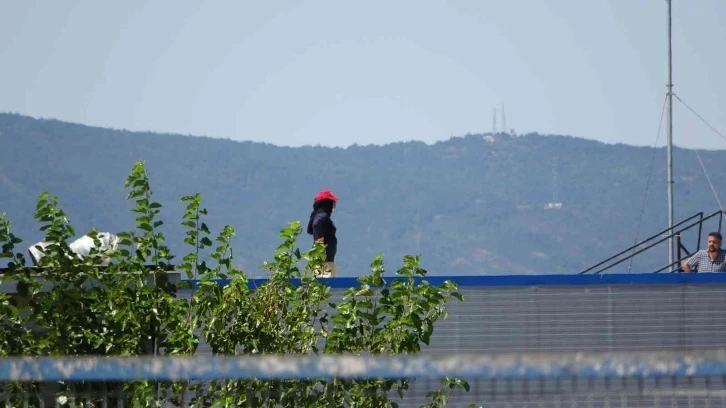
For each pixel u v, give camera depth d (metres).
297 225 33.81
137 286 32.88
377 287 33.06
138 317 32.59
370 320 32.62
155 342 33.09
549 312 45.81
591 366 21.23
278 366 22.39
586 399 26.19
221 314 32.53
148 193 33.66
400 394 30.47
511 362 21.28
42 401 29.88
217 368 22.67
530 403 26.88
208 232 33.56
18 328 32.69
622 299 46.31
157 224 33.59
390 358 21.98
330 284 44.06
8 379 22.81
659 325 46.22
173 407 31.98
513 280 45.84
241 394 29.94
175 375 22.58
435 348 45.25
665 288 46.47
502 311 45.59
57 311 32.38
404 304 32.75
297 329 32.66
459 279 45.69
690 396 26.06
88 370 22.70
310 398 30.12
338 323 32.50
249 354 32.16
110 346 32.38
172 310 32.81
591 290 46.16
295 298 33.28
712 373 21.09
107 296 32.56
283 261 33.50
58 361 22.70
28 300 32.34
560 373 21.30
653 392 26.11
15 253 32.97
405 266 33.16
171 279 34.00
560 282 45.91
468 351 45.19
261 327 32.62
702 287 46.62
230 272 33.47
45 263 33.00
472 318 45.47
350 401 30.39
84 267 33.00
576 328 45.88
